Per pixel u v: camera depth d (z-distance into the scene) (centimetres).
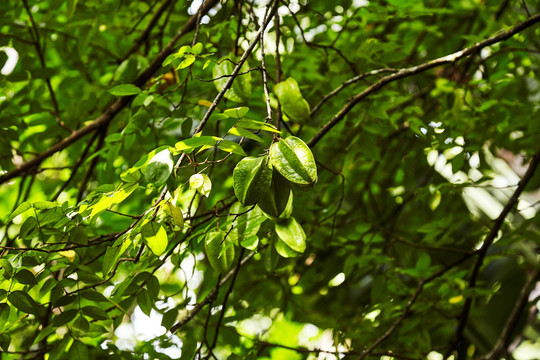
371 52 238
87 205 175
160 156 159
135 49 255
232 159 276
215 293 212
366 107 235
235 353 231
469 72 289
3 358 200
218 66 192
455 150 253
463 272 251
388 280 264
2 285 184
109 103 258
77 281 184
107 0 262
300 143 158
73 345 185
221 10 238
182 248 199
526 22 204
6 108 244
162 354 220
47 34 266
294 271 290
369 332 261
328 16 289
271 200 160
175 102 236
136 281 185
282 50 269
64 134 269
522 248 279
